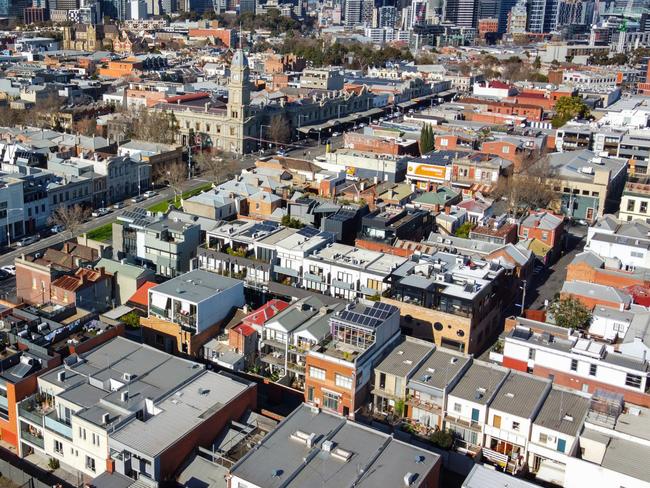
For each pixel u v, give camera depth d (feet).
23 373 310.65
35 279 420.77
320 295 419.54
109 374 310.24
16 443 311.68
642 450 266.98
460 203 607.78
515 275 475.31
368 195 593.83
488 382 317.01
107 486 258.98
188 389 302.86
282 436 274.36
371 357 322.96
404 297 398.62
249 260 449.89
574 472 259.19
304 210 554.87
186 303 374.63
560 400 307.17
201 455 279.69
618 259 487.20
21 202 581.12
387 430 310.24
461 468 296.51
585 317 405.59
